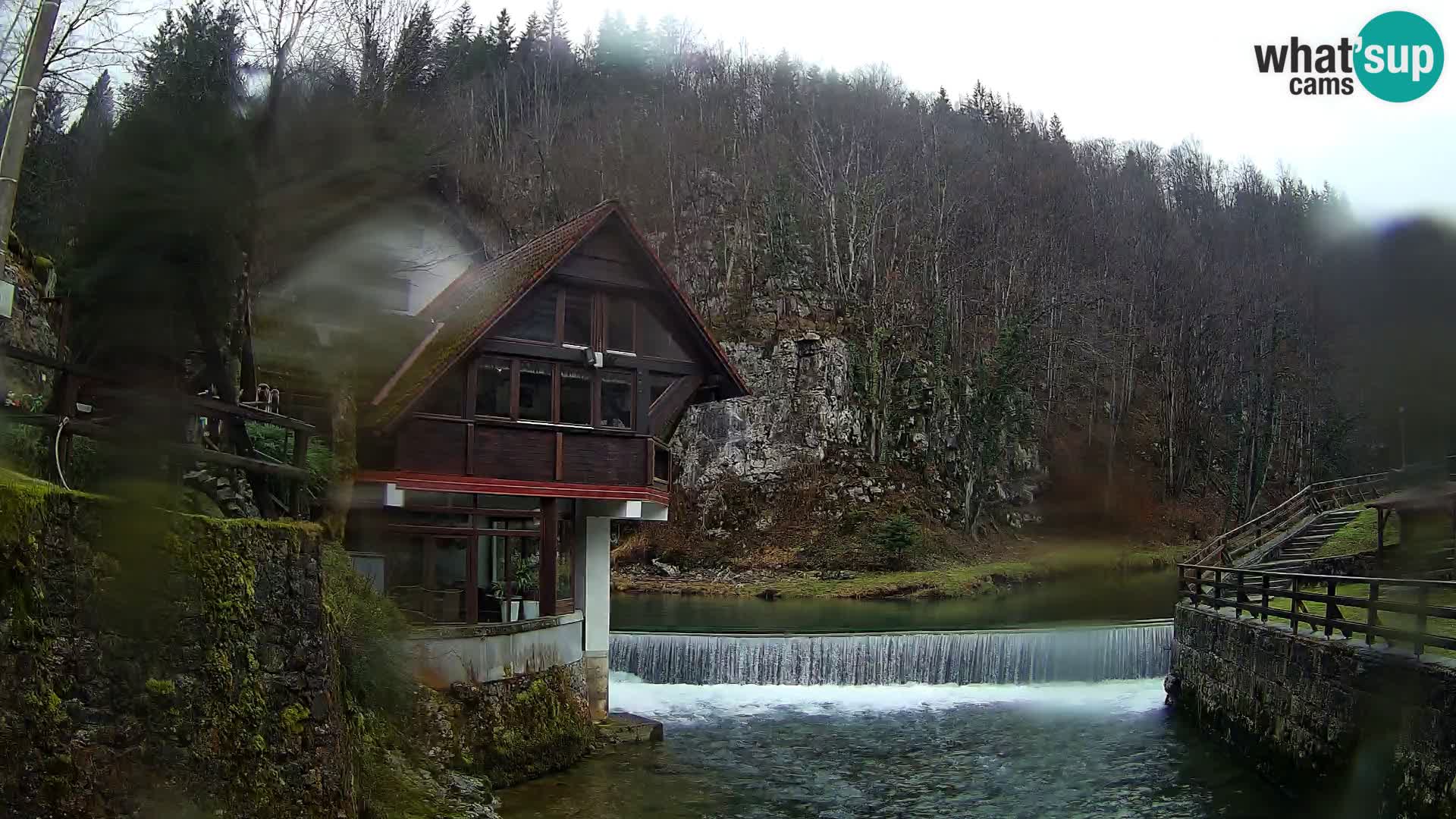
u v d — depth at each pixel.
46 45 9.06
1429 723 12.95
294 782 9.41
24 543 7.17
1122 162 102.38
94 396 9.32
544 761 18.02
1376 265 38.66
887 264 78.19
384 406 18.61
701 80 96.81
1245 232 86.06
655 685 29.23
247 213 14.82
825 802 17.38
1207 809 17.03
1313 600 17.62
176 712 8.30
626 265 21.12
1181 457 74.31
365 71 22.09
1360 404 46.72
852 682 29.27
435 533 18.84
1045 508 68.00
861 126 86.31
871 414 69.19
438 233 25.59
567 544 21.12
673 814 16.23
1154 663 30.16
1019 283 78.81
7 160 8.91
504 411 19.58
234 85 17.59
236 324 14.39
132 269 13.55
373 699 13.80
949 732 23.27
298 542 9.99
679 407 21.95
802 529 63.28
